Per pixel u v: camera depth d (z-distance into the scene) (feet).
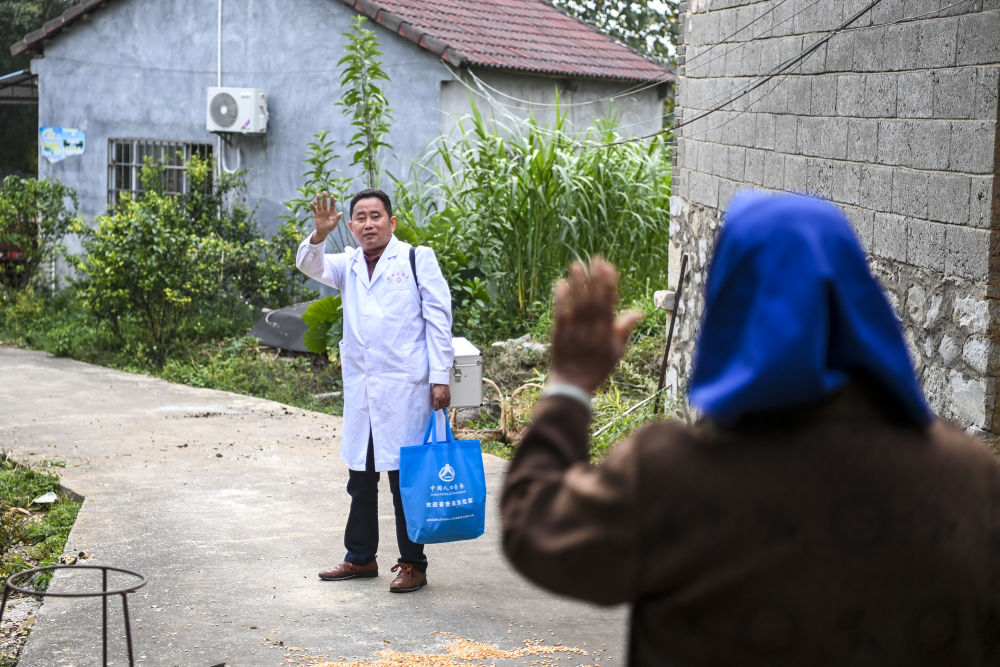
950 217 15.43
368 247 16.31
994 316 14.61
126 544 18.69
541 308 38.75
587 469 4.81
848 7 18.62
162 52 49.11
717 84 25.64
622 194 40.04
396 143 43.50
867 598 4.30
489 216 38.60
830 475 4.33
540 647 14.15
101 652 13.87
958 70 15.16
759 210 4.65
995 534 4.52
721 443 4.47
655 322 37.63
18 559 18.60
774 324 4.29
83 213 52.49
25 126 80.79
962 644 4.44
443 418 16.40
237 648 14.07
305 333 38.52
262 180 47.24
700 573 4.42
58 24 50.67
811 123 20.22
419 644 14.29
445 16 46.91
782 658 4.35
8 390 34.01
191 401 32.89
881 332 4.50
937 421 4.81
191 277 41.16
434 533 15.42
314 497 22.11
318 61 44.98
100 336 42.16
